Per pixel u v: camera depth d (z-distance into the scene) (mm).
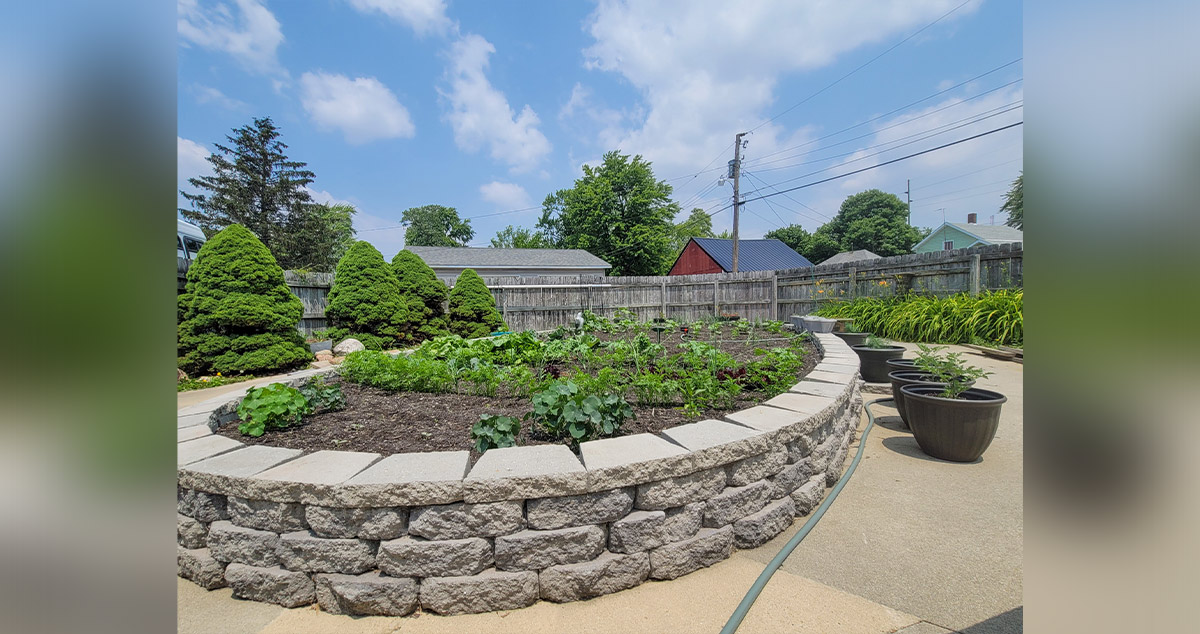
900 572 1710
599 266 20828
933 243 25969
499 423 2053
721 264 21234
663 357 4176
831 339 5402
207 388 5023
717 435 1922
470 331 8805
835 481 2562
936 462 2848
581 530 1588
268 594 1588
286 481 1561
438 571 1520
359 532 1540
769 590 1611
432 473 1580
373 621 1508
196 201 20953
